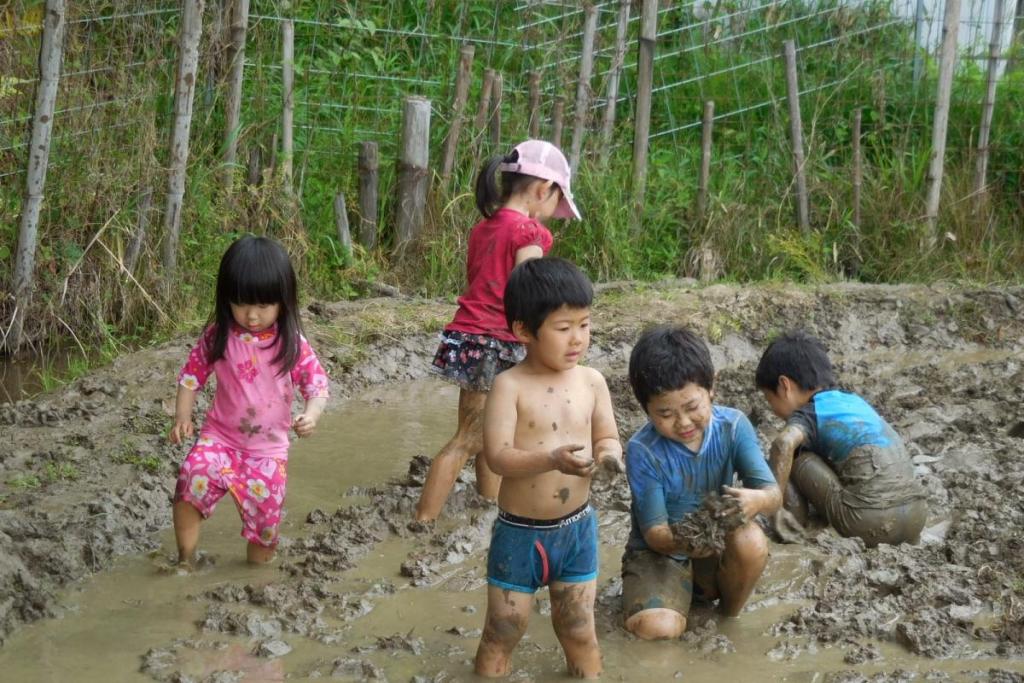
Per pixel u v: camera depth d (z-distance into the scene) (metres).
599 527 5.52
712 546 4.12
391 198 9.82
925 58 11.90
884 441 5.34
